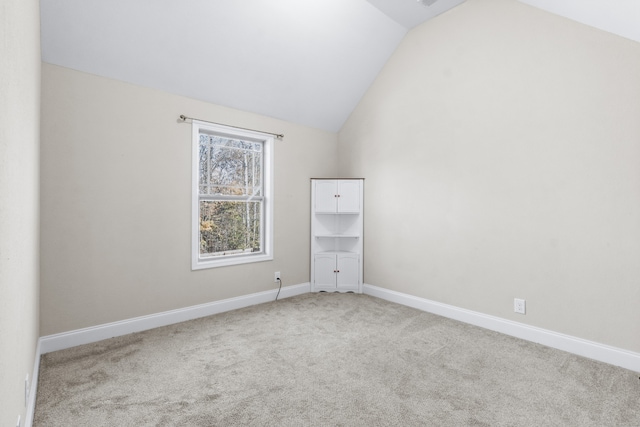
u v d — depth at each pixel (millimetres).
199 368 2354
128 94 2986
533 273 2859
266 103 3902
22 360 1434
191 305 3420
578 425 1758
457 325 3238
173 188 3275
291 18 3195
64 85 2654
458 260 3406
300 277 4434
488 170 3164
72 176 2699
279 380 2199
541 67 2807
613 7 2133
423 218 3738
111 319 2912
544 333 2781
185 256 3369
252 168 4039
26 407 1591
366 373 2297
